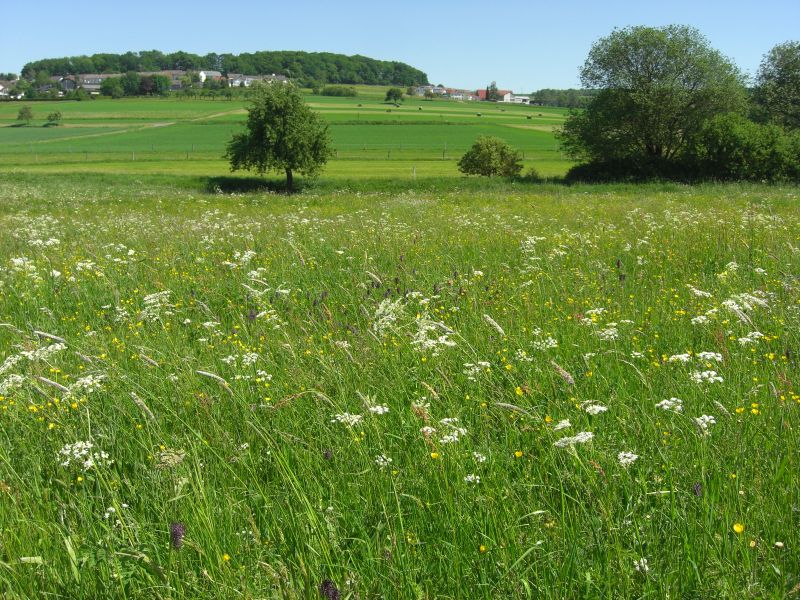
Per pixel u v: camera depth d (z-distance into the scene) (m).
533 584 3.30
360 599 3.23
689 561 3.32
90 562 3.43
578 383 5.53
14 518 3.82
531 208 24.69
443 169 71.25
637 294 8.94
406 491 4.11
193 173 63.91
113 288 9.20
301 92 53.66
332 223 18.02
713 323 6.89
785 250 11.29
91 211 27.39
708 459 4.15
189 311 8.87
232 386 5.61
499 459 4.41
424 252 12.67
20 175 53.47
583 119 60.16
